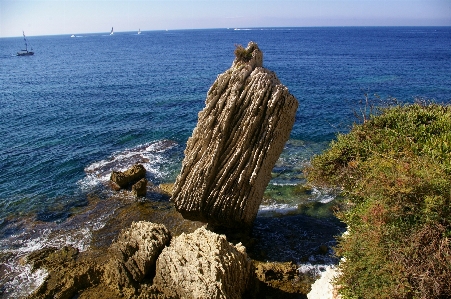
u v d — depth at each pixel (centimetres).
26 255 2012
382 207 1306
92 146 3738
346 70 8775
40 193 2748
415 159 1539
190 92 6412
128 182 2806
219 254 1580
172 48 16938
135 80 7744
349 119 4584
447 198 1265
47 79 8025
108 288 1722
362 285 1284
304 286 1808
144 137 4034
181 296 1564
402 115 1992
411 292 1141
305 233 2227
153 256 1697
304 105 5359
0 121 4588
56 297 1700
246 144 2002
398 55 11975
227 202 2055
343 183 1864
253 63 2105
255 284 1748
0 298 1717
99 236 2192
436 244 1191
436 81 7075
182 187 2105
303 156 3425
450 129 1811
